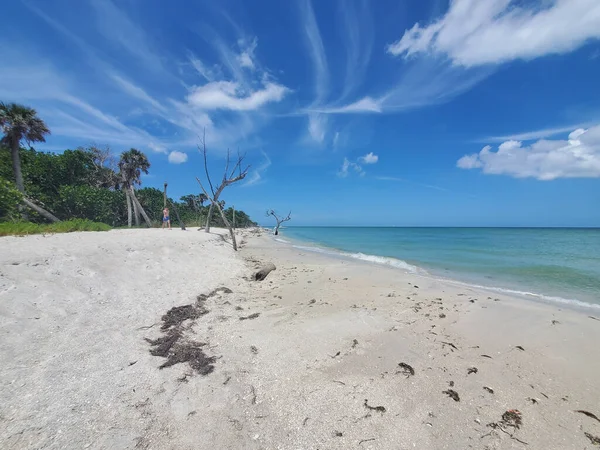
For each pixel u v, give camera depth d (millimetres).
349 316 6363
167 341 4891
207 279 9617
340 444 2840
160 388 3559
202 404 3336
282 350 4734
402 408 3389
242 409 3291
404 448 2818
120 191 36906
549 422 3223
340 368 4227
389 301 7742
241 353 4613
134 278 7977
